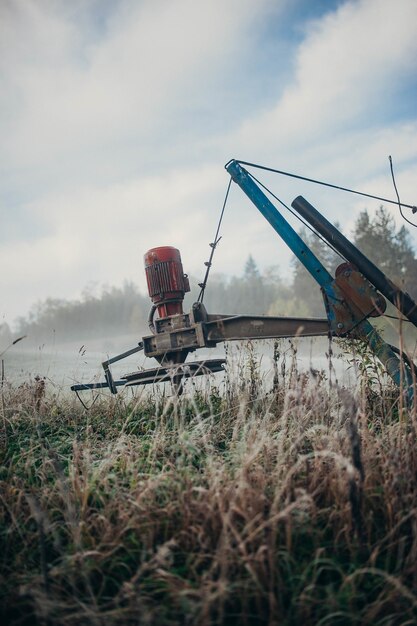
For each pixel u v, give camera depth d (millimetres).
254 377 5785
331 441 3402
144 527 2846
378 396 4910
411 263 51500
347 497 2844
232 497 2797
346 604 2303
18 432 5238
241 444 3621
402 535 2771
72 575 2541
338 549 2729
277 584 2369
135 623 2189
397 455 2975
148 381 5801
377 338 5156
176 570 2549
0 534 3029
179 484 3117
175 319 5809
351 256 5262
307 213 5566
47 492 3367
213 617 2277
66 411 6129
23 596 2439
